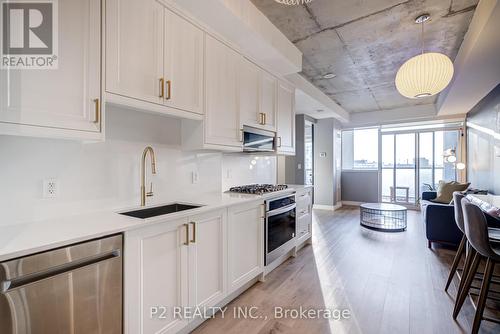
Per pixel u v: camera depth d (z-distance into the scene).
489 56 2.61
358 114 6.76
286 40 2.79
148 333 1.42
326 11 2.36
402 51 3.21
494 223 2.74
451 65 2.26
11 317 0.93
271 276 2.63
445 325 1.82
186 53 1.89
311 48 3.10
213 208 1.86
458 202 2.15
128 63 1.50
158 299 1.47
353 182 7.28
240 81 2.49
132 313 1.33
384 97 5.28
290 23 2.55
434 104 5.68
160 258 1.49
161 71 1.69
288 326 1.81
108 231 1.22
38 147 1.41
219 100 2.22
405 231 4.36
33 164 1.39
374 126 7.05
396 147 7.01
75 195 1.56
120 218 1.46
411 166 6.81
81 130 1.29
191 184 2.38
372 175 7.02
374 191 6.99
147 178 1.99
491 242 1.81
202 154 2.51
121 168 1.81
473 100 4.32
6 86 1.06
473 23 2.40
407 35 2.82
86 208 1.61
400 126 6.86
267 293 2.28
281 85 3.26
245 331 1.76
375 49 3.15
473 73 3.06
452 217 3.34
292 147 3.52
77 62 1.28
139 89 1.56
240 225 2.19
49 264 1.02
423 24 2.59
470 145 5.09
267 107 2.95
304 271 2.76
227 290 2.02
